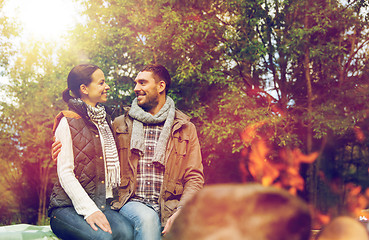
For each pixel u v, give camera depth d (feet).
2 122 38.24
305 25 31.83
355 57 33.35
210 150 31.53
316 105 31.81
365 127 32.53
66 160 7.06
